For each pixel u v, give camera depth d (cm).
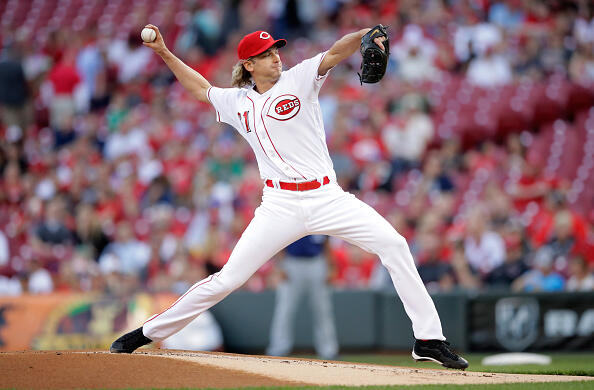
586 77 4794
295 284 3070
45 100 5378
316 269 3061
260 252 1593
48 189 4416
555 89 4684
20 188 4403
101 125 5088
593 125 4584
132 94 5150
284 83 1568
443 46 5069
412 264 1598
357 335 3212
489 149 4338
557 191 3716
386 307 3192
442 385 1426
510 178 4172
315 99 1575
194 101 5066
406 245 1591
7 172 4469
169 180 4178
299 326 3244
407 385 1412
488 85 4766
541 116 4631
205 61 5462
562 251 3362
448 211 3772
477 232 3500
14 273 3672
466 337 3097
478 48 4944
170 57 1688
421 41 5069
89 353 1612
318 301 3084
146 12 5791
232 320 3281
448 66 5025
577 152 4456
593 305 3050
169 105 5097
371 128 4506
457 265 3300
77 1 6094
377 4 5444
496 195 3716
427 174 4072
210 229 3550
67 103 5178
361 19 5347
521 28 5038
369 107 4672
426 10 5250
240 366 1537
